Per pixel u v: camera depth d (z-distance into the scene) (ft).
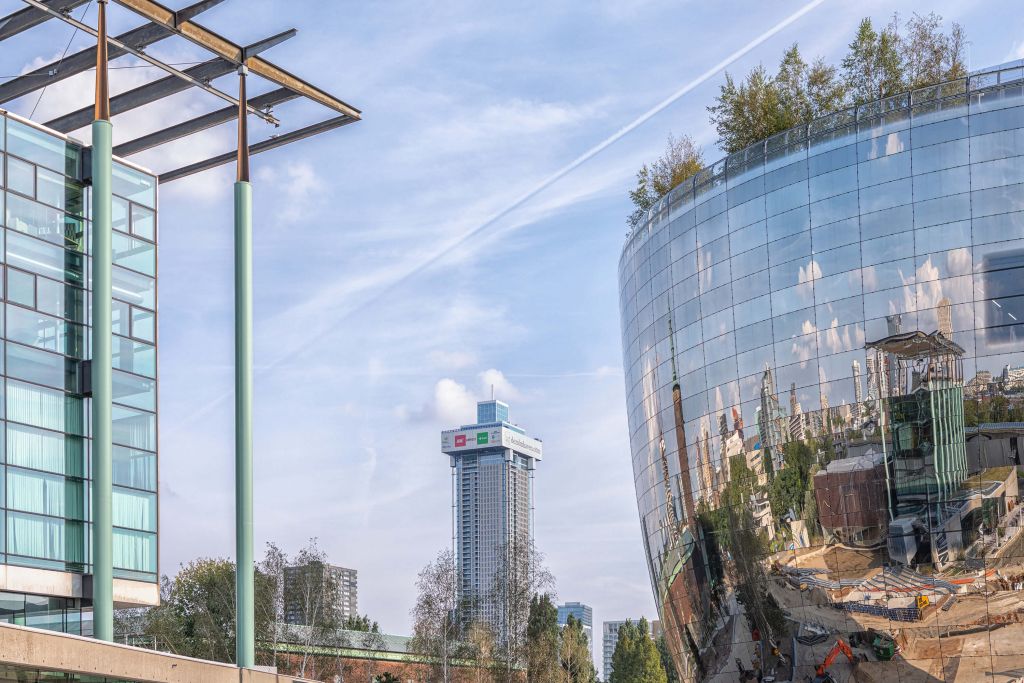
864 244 156.15
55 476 116.37
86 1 113.29
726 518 171.53
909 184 153.38
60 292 120.47
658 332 192.95
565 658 357.41
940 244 149.69
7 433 111.34
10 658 67.62
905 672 145.48
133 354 127.13
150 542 125.70
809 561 156.46
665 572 193.67
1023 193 145.59
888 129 156.76
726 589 172.65
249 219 111.65
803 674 157.17
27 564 111.45
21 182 117.39
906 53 186.29
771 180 168.96
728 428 172.04
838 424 155.33
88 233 124.88
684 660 190.80
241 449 105.19
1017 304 143.43
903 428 148.87
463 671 315.99
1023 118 147.43
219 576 316.40
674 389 186.60
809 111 193.36
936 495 144.97
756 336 168.25
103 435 100.42
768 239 168.04
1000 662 138.51
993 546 139.54
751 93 197.57
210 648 297.33
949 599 142.31
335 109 127.24
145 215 131.75
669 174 218.18
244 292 109.29
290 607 300.40
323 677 298.35
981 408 143.13
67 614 117.08
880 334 152.76
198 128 135.13
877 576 148.77
